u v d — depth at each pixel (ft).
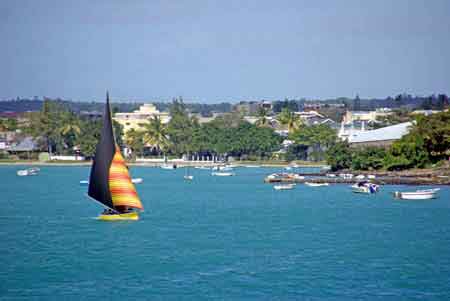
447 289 296.30
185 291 293.02
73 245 392.47
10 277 316.40
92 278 314.76
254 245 393.29
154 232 440.04
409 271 328.08
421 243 400.88
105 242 401.49
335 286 300.61
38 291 293.43
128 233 434.71
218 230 450.30
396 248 384.47
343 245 393.91
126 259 353.72
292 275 319.06
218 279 312.09
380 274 321.52
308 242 404.16
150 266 337.72
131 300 280.31
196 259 353.72
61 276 318.65
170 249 379.96
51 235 426.51
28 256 361.71
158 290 294.66
